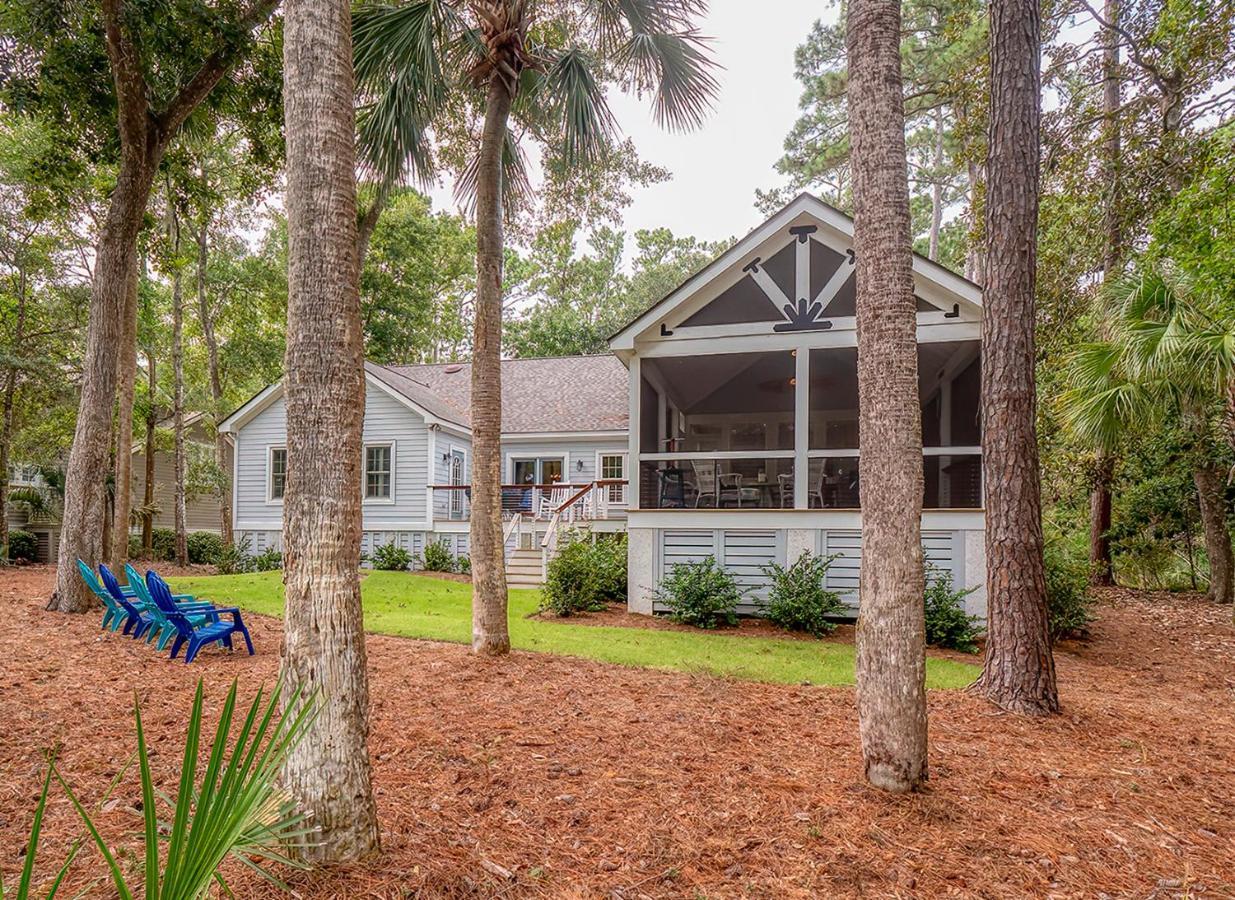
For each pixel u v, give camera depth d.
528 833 2.88
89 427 8.16
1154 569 14.13
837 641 8.12
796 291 9.66
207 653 6.13
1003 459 5.15
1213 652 7.88
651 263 41.31
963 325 9.05
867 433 3.51
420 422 16.16
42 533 17.83
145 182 8.52
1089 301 10.54
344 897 2.29
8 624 7.02
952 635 8.07
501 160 7.29
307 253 2.59
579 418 17.59
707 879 2.57
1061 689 5.80
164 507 21.11
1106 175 10.30
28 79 8.41
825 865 2.69
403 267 24.91
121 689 4.78
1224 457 11.01
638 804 3.19
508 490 16.97
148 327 17.25
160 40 8.09
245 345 20.69
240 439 16.70
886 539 3.41
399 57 6.16
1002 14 5.43
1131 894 2.56
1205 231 7.48
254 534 16.41
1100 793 3.47
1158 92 10.30
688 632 8.48
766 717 4.57
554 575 9.77
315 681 2.48
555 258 38.53
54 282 15.03
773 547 9.53
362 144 6.52
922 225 29.62
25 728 3.89
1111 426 7.68
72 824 2.80
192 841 1.48
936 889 2.55
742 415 14.77
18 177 13.02
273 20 9.17
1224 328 6.91
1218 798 3.45
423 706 4.62
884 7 3.53
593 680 5.46
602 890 2.46
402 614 9.02
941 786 3.46
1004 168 5.35
